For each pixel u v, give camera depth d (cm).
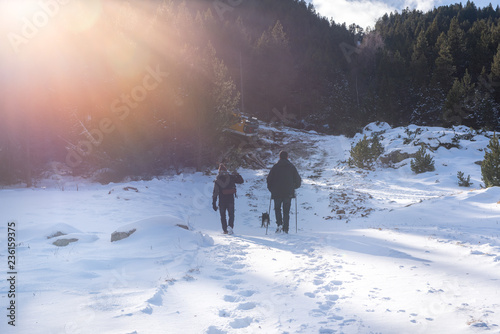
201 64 2164
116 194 1343
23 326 248
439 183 1758
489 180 1262
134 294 328
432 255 430
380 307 274
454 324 225
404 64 5719
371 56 7181
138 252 530
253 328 252
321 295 317
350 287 336
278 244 615
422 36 6038
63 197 1252
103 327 249
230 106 2323
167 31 2094
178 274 409
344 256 475
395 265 400
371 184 1881
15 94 1817
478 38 6153
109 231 805
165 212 1145
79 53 1891
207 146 2302
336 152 3014
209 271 429
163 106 2050
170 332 242
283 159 801
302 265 439
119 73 1927
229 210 854
